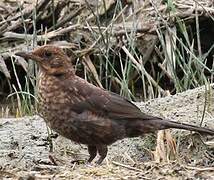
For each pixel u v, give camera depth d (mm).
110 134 10992
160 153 11789
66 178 9750
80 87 10984
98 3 17047
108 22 16812
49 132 12812
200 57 14906
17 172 10125
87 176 9812
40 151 12391
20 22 16766
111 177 9742
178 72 16062
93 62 16328
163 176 9836
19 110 14773
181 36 16453
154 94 15586
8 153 12102
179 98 13406
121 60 15484
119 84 15680
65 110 10859
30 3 17094
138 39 16297
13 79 16594
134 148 12406
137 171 10086
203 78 14609
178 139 12148
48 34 16406
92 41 16500
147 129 11148
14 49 16406
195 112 12953
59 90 10906
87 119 10867
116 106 11039
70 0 16984
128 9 16859
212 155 11977
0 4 17375
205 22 16781
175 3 16688
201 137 12195
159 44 16297
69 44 16328
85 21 16734
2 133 12977
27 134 12891
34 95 15062
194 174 9922
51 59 11055
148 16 16469
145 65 16375
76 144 12594
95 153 11234
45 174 9984
